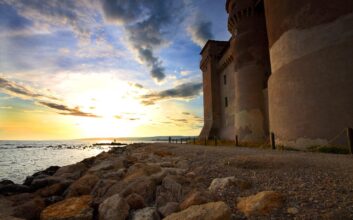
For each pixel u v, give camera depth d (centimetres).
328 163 571
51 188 595
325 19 1144
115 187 461
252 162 589
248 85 2333
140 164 665
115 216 321
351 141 881
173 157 974
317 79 1155
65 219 329
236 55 2539
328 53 1111
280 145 1409
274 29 1554
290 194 346
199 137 4000
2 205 505
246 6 2447
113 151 2572
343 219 248
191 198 336
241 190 392
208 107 3834
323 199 314
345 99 1016
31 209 408
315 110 1152
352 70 1005
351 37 1028
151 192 420
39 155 4759
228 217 264
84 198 412
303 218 264
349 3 1055
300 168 524
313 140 1150
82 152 6197
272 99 1550
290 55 1356
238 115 2422
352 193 328
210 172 557
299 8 1301
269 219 272
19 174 1878
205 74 4122
